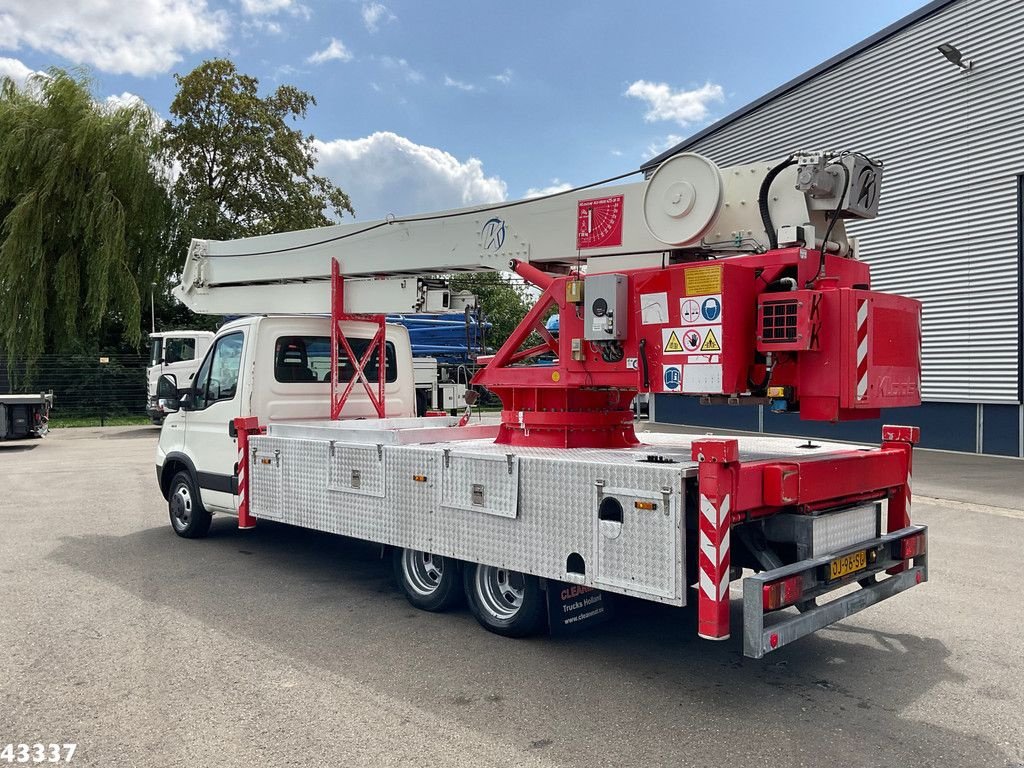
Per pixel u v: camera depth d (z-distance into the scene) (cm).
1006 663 463
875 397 425
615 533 412
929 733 368
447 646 486
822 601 600
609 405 555
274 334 733
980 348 1508
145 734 361
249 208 3466
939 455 1499
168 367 1938
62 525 866
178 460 788
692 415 2130
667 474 390
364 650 478
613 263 548
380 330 812
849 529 454
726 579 383
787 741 359
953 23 1525
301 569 679
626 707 396
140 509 968
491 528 478
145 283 2761
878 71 1666
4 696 404
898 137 1633
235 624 526
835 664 461
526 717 383
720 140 2041
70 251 2577
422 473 520
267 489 656
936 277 1577
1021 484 1141
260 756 341
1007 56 1446
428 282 711
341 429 595
